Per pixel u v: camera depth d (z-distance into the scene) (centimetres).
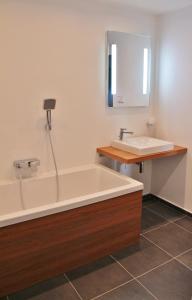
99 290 186
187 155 286
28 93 236
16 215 174
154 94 316
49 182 255
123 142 281
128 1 249
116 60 277
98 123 283
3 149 235
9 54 221
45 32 234
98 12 257
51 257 195
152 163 334
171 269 207
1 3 211
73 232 201
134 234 238
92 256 215
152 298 179
